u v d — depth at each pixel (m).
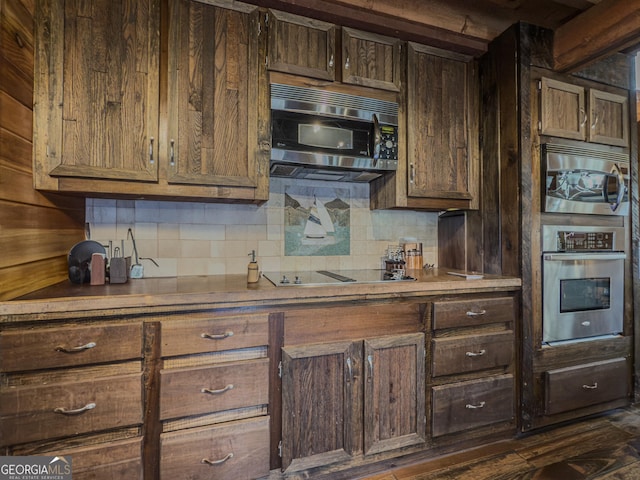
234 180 1.59
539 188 1.92
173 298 1.29
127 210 1.83
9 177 1.15
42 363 1.14
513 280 1.84
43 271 1.41
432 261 2.50
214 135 1.57
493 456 1.73
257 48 1.64
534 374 1.88
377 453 1.57
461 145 2.08
